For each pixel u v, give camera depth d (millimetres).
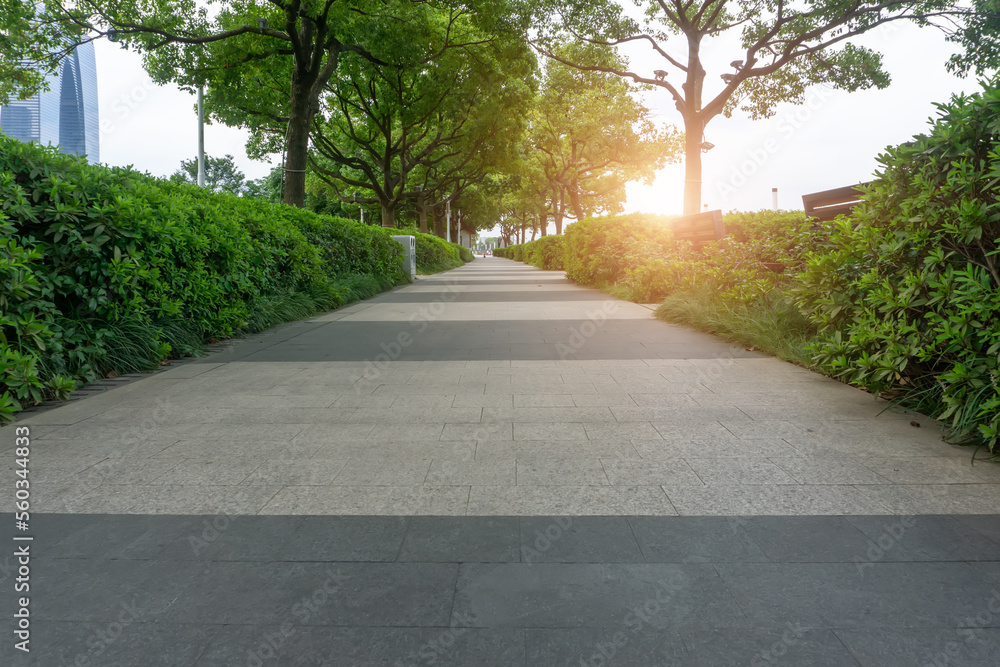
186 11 18797
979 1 18312
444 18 25859
